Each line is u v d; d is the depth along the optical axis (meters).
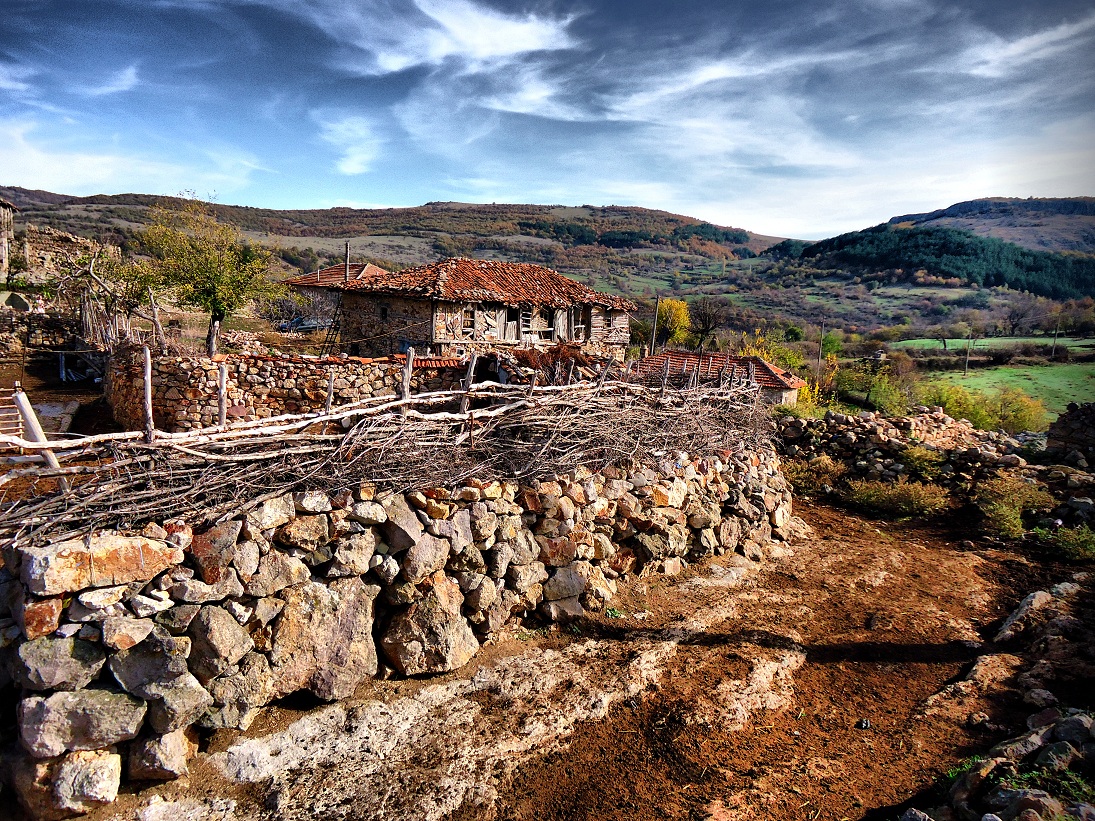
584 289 30.09
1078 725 4.84
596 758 5.27
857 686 6.64
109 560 4.50
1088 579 9.24
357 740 5.28
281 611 5.39
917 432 15.34
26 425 4.56
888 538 11.52
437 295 22.62
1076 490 12.55
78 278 22.83
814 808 4.75
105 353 16.83
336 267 39.12
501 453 7.38
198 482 5.11
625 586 8.48
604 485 8.46
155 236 23.78
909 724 5.91
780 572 9.63
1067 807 3.96
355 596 5.86
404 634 6.07
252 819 4.46
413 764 5.07
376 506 5.98
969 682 6.56
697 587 8.83
